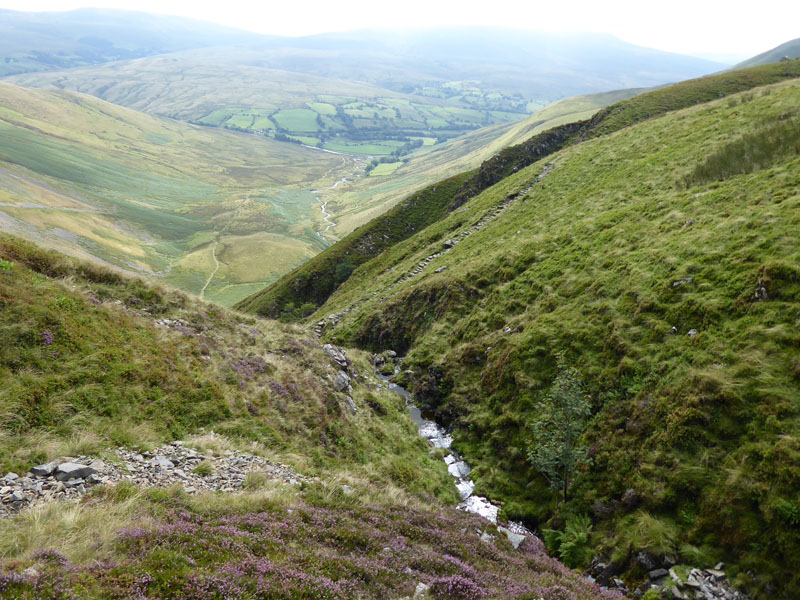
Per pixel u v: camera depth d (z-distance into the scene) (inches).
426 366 1379.2
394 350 1668.3
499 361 1122.7
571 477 772.0
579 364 941.2
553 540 705.0
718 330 769.6
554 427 849.5
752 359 677.9
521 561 546.3
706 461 622.8
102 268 934.4
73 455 497.7
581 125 4350.4
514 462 902.4
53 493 424.2
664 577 557.3
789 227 850.8
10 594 242.5
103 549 322.7
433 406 1226.6
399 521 531.2
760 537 522.6
